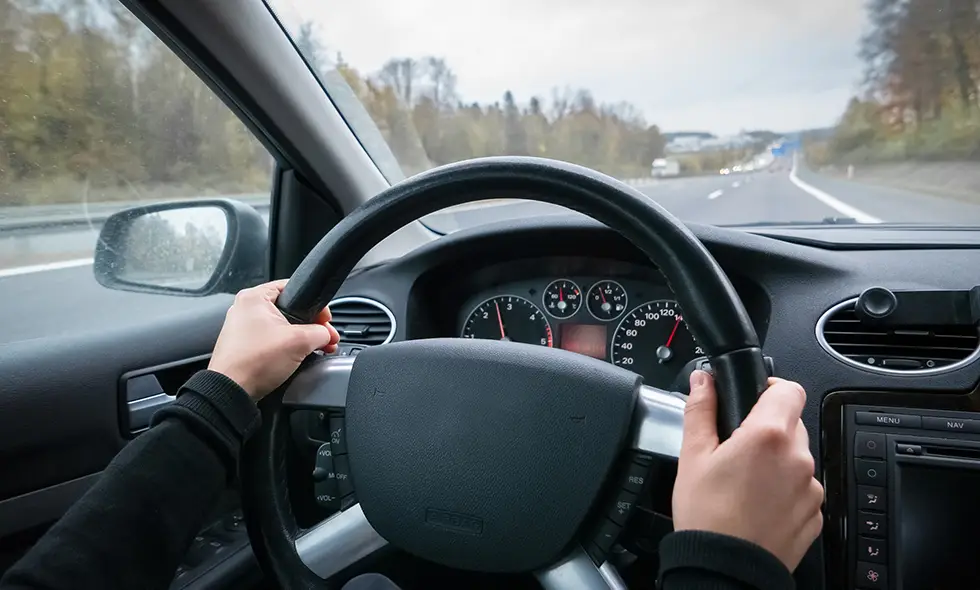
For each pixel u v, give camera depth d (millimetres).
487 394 819
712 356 642
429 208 770
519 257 1466
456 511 819
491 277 1518
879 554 1029
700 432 584
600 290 1457
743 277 1265
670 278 680
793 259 1228
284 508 883
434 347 863
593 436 784
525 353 833
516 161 730
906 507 1031
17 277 1261
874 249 1277
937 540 1014
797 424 551
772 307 1208
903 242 1299
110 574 599
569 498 786
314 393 899
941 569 1004
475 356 838
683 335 1400
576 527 787
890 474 1044
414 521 840
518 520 797
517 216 1474
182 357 1316
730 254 1248
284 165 1533
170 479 642
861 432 1070
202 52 1237
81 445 1132
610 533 793
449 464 822
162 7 1153
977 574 992
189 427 671
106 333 1221
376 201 774
